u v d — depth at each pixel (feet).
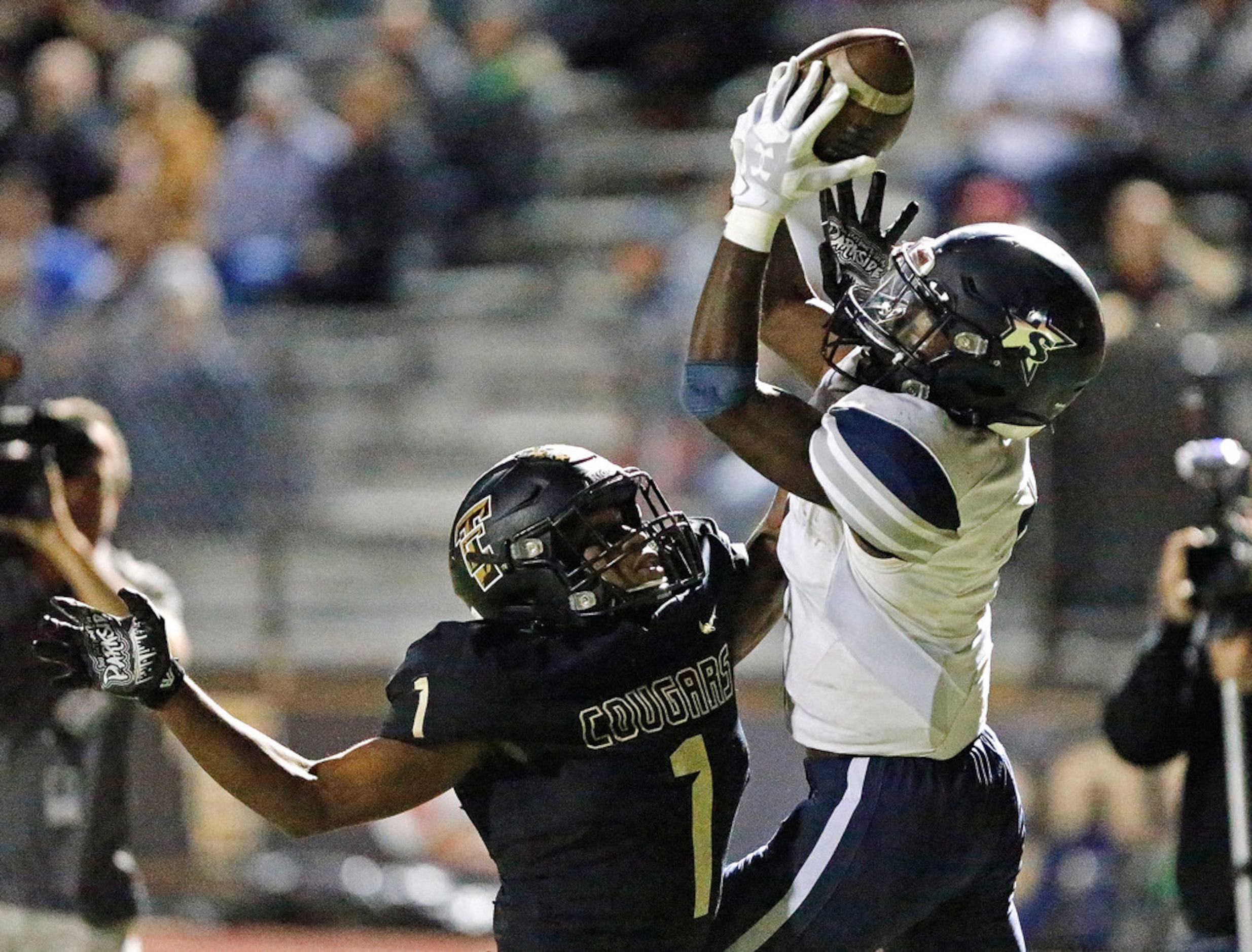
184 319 101.45
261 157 117.19
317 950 83.20
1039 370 36.27
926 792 38.50
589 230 127.65
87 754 49.93
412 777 35.88
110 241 117.70
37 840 49.44
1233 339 88.74
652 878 36.22
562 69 139.44
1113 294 94.07
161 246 113.60
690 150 134.00
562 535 36.35
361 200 115.14
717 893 37.52
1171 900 79.82
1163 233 94.07
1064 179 105.19
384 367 108.99
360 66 128.26
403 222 116.26
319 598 103.45
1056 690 86.17
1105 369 85.61
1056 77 108.37
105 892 50.19
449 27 140.67
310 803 35.53
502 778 36.50
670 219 127.44
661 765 36.35
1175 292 94.43
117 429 99.91
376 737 36.52
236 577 101.30
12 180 125.29
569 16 141.79
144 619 34.65
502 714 35.55
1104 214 104.99
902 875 38.50
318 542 104.01
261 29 136.05
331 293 114.73
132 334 101.04
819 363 41.63
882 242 38.45
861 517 35.78
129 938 51.11
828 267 38.55
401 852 90.74
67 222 125.49
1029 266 36.29
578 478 36.73
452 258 122.83
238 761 35.14
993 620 89.45
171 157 117.39
